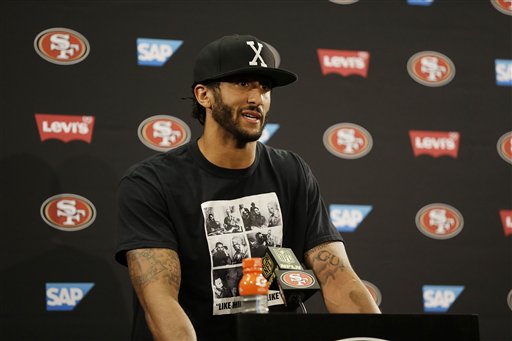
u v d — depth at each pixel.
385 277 4.88
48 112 4.64
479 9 5.35
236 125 3.66
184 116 4.82
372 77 5.12
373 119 5.06
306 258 3.93
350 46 5.13
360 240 4.89
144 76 4.82
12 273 4.45
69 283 4.52
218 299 3.71
